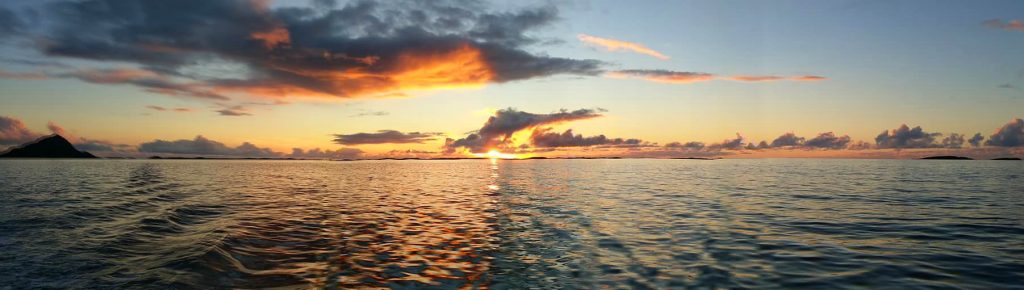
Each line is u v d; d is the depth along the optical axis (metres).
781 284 11.74
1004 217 23.25
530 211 26.22
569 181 57.72
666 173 83.94
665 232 19.06
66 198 32.84
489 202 31.36
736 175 73.44
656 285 11.77
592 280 12.26
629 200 32.34
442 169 120.12
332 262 14.11
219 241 16.09
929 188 42.84
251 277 12.43
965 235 18.27
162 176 69.81
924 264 13.62
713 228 20.00
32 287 11.35
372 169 119.69
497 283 12.06
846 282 11.89
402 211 26.28
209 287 11.45
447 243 16.97
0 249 15.39
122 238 17.25
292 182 55.38
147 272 12.49
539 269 13.34
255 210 26.39
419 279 12.40
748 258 14.47
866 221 21.94
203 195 36.09
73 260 13.92
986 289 11.28
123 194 36.59
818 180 57.06
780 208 27.12
